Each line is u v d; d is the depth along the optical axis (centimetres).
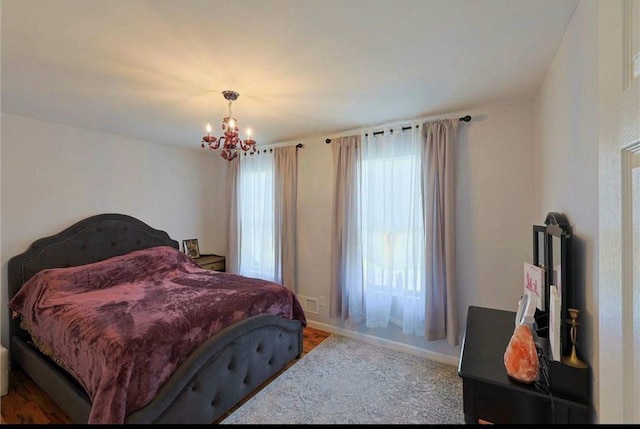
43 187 272
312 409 203
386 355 280
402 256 283
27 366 226
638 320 55
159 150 370
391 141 287
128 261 290
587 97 112
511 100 230
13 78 186
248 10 124
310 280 353
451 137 255
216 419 191
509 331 162
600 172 70
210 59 165
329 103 233
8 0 115
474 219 253
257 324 222
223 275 305
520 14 128
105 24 132
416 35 143
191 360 175
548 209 184
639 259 55
